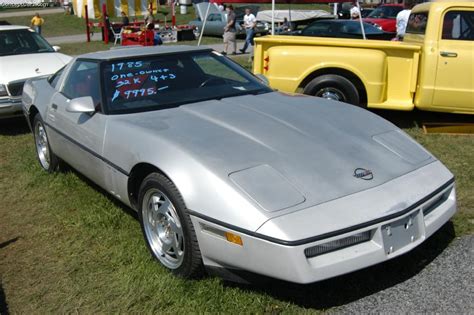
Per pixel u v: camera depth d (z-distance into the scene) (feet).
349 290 9.85
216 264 9.44
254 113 12.05
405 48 20.18
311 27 48.11
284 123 11.44
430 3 21.02
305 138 10.73
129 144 11.24
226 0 42.47
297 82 21.39
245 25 56.65
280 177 9.35
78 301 9.96
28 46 27.35
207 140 10.49
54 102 15.47
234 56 54.19
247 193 8.97
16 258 11.81
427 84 20.29
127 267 11.03
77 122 13.60
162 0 137.39
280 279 8.54
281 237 8.35
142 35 62.13
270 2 39.93
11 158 19.80
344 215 8.75
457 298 9.40
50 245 12.36
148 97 13.09
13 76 23.16
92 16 103.19
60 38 82.38
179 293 9.86
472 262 10.56
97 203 14.48
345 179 9.50
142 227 11.27
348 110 12.80
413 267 10.50
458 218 12.57
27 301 10.07
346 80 20.83
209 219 9.11
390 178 9.81
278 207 8.75
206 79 14.15
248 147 10.21
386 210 9.02
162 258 10.83
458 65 19.84
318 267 8.50
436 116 23.47
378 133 11.44
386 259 9.05
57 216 13.92
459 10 19.72
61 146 15.17
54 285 10.57
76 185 15.99
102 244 12.19
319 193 9.09
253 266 8.75
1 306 9.93
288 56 21.35
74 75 15.20
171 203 10.01
